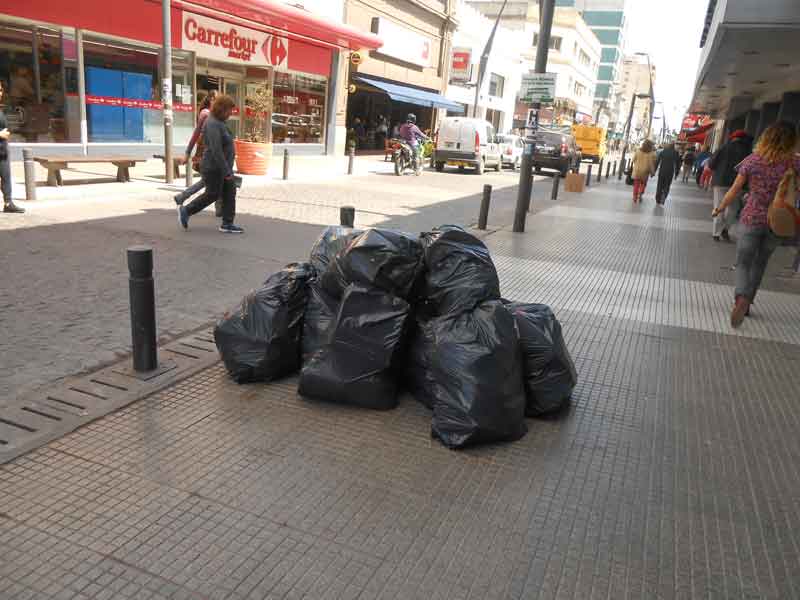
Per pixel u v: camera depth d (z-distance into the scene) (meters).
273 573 2.47
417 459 3.38
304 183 15.85
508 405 3.56
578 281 7.61
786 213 5.50
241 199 12.15
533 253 9.17
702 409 4.21
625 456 3.56
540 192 18.95
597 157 43.91
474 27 38.16
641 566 2.65
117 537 2.62
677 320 6.19
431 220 11.44
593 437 3.76
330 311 4.28
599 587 2.52
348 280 4.04
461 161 23.78
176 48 15.95
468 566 2.58
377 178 18.94
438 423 3.54
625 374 4.74
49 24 12.97
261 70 19.41
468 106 39.22
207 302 5.78
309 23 18.41
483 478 3.24
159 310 5.48
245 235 8.70
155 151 15.83
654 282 7.81
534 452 3.54
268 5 16.62
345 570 2.51
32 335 4.70
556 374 3.91
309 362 3.94
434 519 2.88
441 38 32.81
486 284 3.96
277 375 4.21
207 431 3.52
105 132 14.64
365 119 31.20
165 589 2.36
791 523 3.02
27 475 3.01
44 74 13.12
